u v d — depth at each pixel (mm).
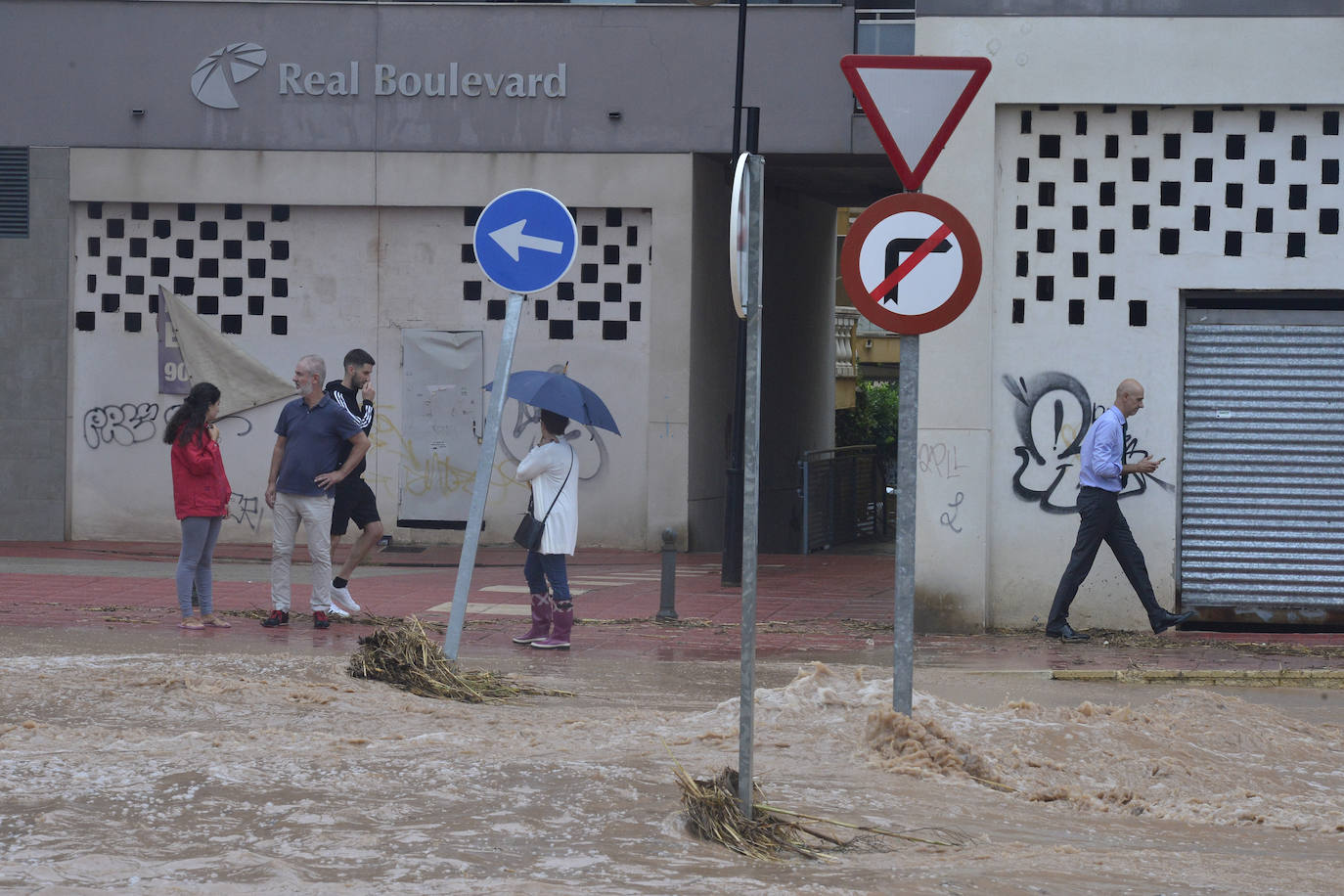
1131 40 25203
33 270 39438
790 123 38656
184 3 39281
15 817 10320
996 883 9523
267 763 12195
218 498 22938
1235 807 12742
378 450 39719
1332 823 12328
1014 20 25328
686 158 38781
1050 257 25672
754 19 38688
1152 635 25062
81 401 39781
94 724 14633
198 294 39688
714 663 21219
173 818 10391
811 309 53219
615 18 38844
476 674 18094
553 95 38969
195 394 22906
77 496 39844
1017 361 25672
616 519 39219
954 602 25344
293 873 9117
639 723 15305
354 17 39156
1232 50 25047
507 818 10586
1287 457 25656
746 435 10602
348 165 39188
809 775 12891
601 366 39188
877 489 55625
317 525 23266
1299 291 25453
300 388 23344
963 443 25359
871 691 15867
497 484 39406
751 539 10617
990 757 13805
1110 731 15102
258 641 21609
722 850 10102
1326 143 25328
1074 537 25547
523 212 18344
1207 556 25828
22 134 39469
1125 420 24547
